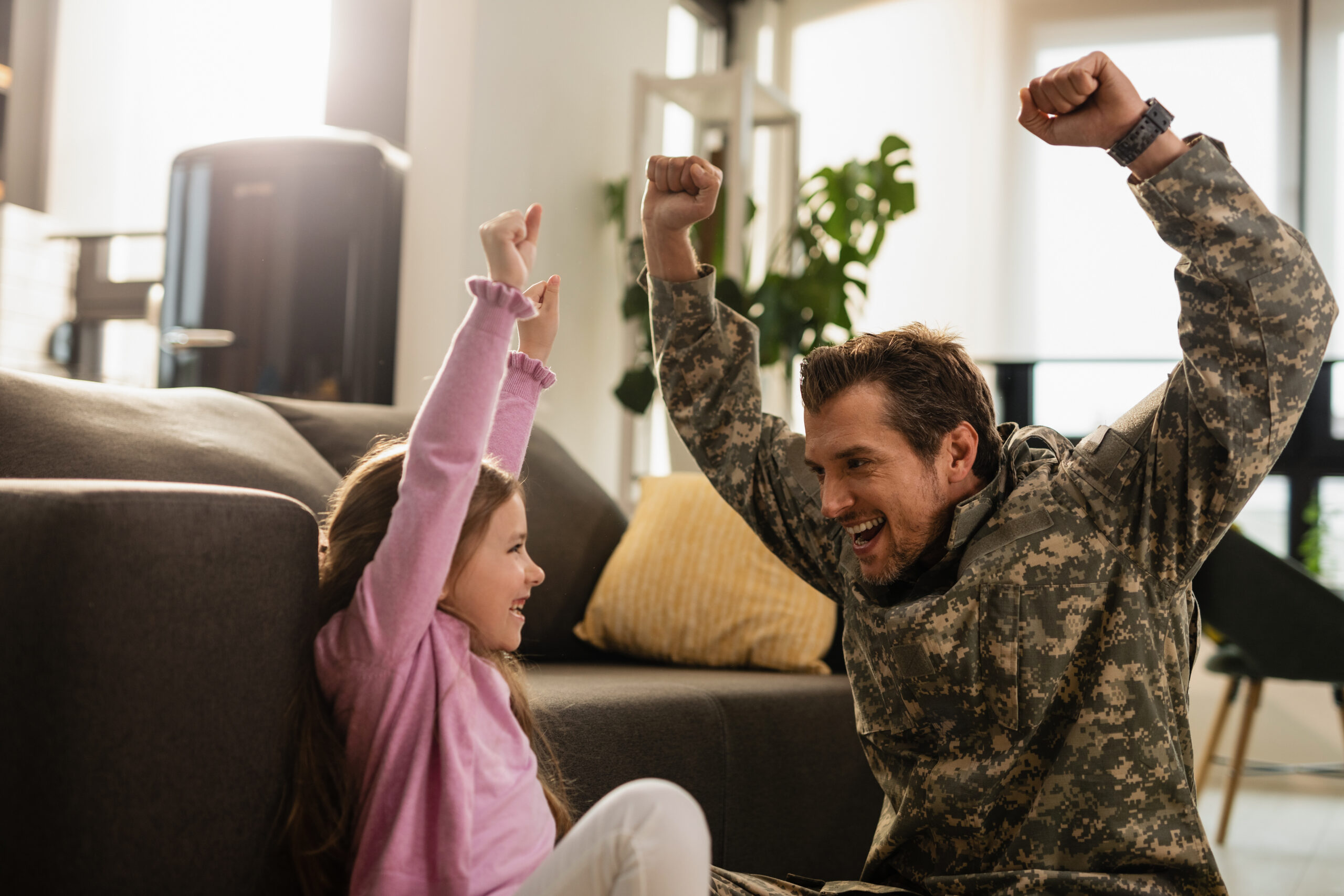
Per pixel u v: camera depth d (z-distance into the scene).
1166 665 1.09
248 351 3.17
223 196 3.23
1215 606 2.87
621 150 4.18
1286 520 4.11
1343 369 4.05
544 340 1.22
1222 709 3.26
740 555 1.98
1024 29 4.49
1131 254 4.27
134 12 4.36
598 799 1.29
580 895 0.76
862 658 1.22
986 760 1.09
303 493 1.53
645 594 1.93
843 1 4.84
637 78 3.79
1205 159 0.97
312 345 3.14
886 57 4.72
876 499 1.12
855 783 1.75
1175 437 1.05
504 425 1.16
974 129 4.53
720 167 4.08
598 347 4.03
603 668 1.82
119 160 4.39
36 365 4.18
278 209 3.18
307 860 0.88
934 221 4.56
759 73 4.96
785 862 1.61
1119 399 4.30
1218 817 3.18
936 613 1.10
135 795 0.79
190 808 0.82
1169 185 0.97
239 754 0.85
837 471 1.14
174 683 0.81
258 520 0.86
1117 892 1.02
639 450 4.08
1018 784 1.09
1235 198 0.97
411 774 0.88
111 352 4.34
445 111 3.30
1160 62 4.30
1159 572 1.08
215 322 3.21
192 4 4.23
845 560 1.24
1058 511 1.10
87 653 0.77
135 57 4.36
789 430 1.34
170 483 0.88
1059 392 4.39
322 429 1.79
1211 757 3.25
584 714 1.29
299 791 0.88
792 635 1.90
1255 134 4.17
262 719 0.86
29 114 4.44
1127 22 4.34
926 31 4.65
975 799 1.09
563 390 3.81
